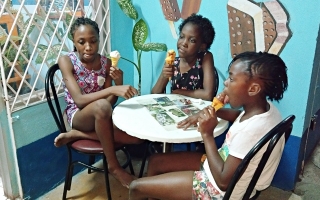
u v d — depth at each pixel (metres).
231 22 1.85
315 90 1.89
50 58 1.79
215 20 1.90
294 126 1.80
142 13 2.18
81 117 1.53
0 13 1.48
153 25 2.16
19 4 1.59
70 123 1.64
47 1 1.74
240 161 0.99
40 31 1.67
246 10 1.77
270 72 0.99
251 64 1.01
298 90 1.73
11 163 1.67
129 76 2.38
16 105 1.63
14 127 1.61
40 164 1.80
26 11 1.60
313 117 2.04
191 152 1.39
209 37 1.62
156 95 1.69
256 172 0.96
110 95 1.51
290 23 1.66
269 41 1.75
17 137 1.64
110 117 1.44
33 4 1.66
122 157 2.28
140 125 1.28
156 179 1.20
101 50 2.12
